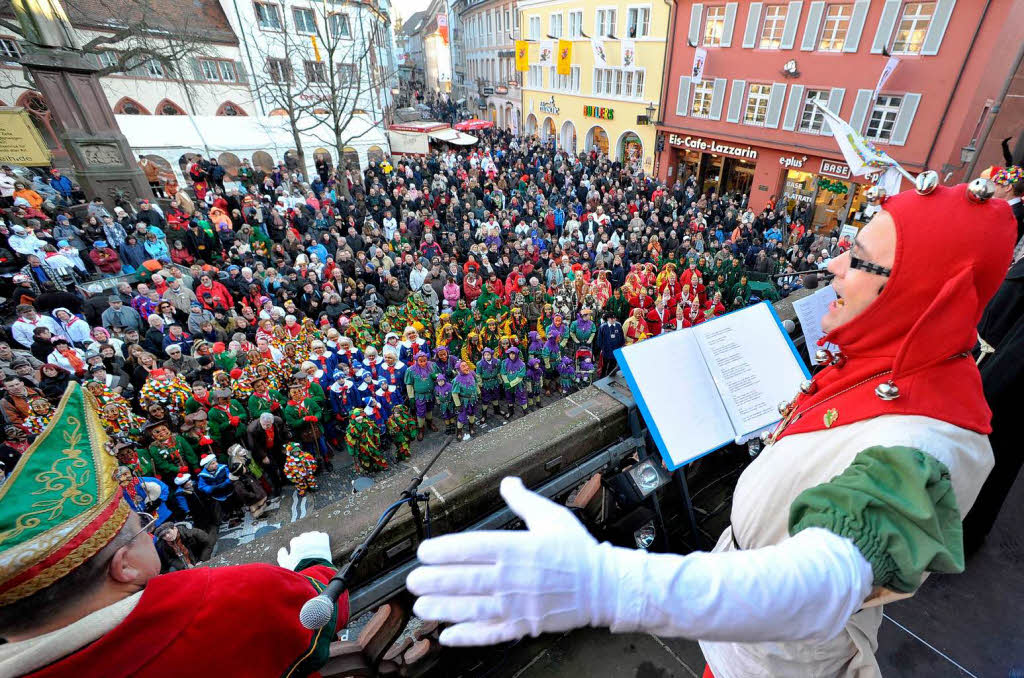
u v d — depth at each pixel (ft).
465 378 23.34
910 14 43.88
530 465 5.84
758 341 5.91
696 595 1.55
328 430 22.90
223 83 75.87
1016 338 5.45
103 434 2.71
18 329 22.29
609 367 26.78
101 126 37.91
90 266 31.78
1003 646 5.43
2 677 2.14
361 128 70.69
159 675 2.38
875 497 1.96
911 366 2.52
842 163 51.62
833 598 1.72
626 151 81.51
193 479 17.81
